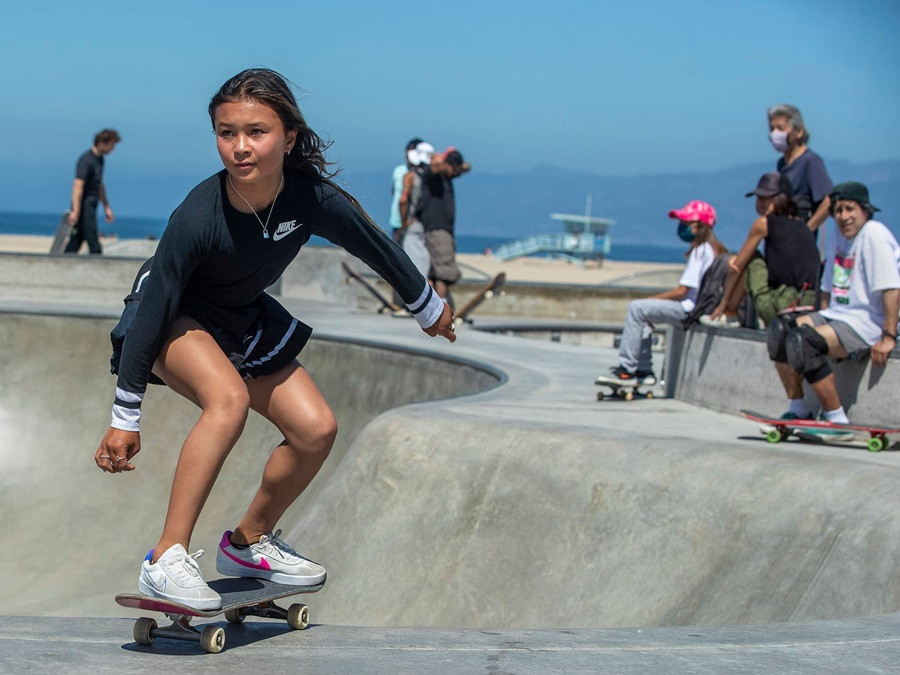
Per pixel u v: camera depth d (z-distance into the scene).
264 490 4.15
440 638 3.97
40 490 14.45
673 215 11.33
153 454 14.71
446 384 14.07
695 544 7.05
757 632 4.11
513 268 74.00
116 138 22.17
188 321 3.94
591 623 7.13
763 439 9.04
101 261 21.84
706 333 11.18
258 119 3.69
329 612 8.27
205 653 3.71
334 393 15.55
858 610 5.77
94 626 4.03
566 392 12.02
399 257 4.27
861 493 6.44
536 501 8.11
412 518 8.62
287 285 26.27
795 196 11.47
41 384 15.82
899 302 8.49
